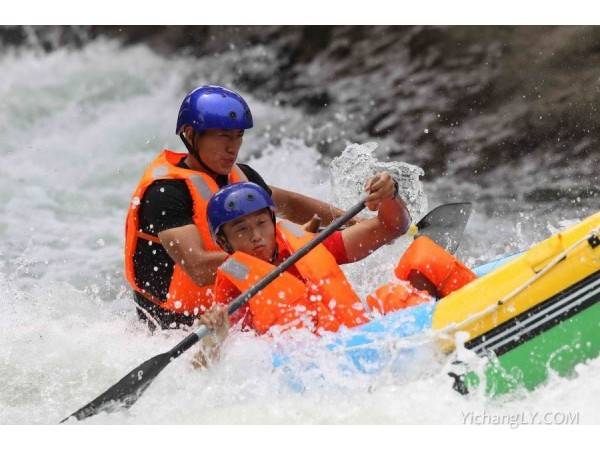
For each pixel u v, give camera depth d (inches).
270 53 1818.4
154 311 916.0
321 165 1582.2
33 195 1459.2
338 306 780.0
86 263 1285.7
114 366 852.0
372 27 1790.1
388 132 1632.6
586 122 1524.4
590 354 698.8
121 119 1663.4
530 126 1552.7
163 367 737.0
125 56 1818.4
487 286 721.0
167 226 876.0
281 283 776.3
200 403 738.8
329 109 1702.8
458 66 1690.5
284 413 701.3
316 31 1815.9
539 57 1635.1
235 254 790.5
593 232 713.6
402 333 723.4
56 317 975.0
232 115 885.2
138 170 1525.6
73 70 1779.0
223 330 746.8
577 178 1453.0
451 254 864.9
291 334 754.8
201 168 906.1
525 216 1390.3
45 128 1641.2
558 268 709.9
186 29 1856.5
